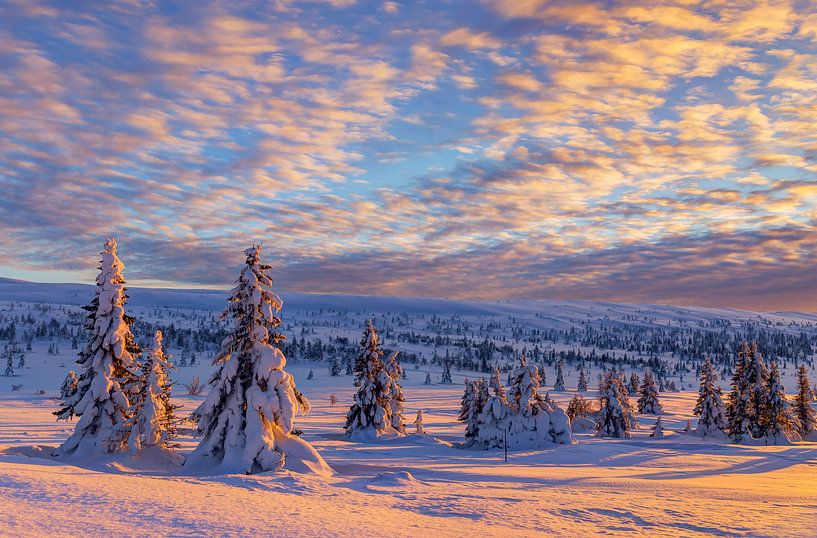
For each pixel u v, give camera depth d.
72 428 59.56
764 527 16.89
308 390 189.12
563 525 16.61
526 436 55.69
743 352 71.56
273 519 15.34
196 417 30.64
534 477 32.81
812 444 69.88
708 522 17.64
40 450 32.88
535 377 57.84
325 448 48.59
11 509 14.55
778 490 28.95
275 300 31.77
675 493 26.39
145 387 33.38
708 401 78.56
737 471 41.28
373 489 23.42
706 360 80.00
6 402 107.19
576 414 90.94
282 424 30.05
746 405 69.62
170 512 15.52
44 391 145.12
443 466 38.53
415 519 16.78
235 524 14.38
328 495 21.20
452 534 14.68
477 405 58.78
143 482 21.58
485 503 20.23
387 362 67.94
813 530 16.47
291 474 26.88
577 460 47.00
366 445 54.78
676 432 83.50
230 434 29.45
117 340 33.12
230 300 31.39
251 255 31.58
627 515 18.73
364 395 60.69
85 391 33.62
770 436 68.50
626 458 48.81
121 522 13.95
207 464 29.69
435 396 174.75
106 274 34.00
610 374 74.31
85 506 15.65
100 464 29.72
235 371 30.06
